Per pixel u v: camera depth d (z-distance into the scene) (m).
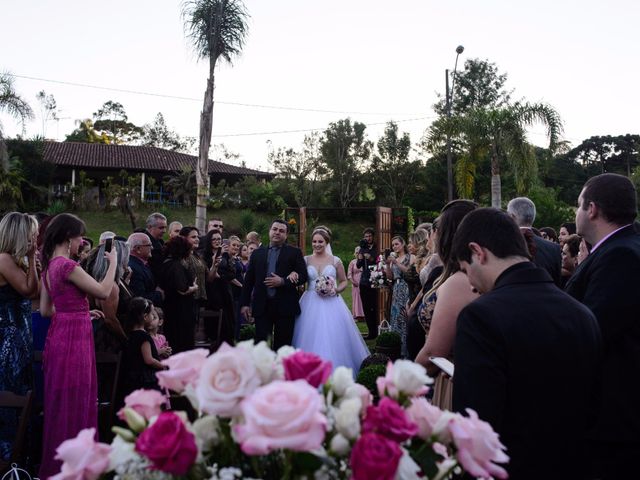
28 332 4.06
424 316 2.71
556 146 16.02
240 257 9.66
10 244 3.91
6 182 26.84
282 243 6.64
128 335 4.61
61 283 3.62
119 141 65.75
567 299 1.72
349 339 6.62
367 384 5.10
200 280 6.77
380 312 10.91
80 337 3.66
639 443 2.29
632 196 2.54
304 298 6.76
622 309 2.28
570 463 1.61
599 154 62.22
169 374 1.04
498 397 1.56
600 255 2.45
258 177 41.88
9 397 2.81
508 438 1.58
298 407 0.85
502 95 40.75
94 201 32.97
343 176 43.97
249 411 0.87
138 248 5.74
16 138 32.78
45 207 30.83
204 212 16.52
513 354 1.57
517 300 1.66
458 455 1.03
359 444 0.92
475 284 1.87
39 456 3.90
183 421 1.00
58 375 3.59
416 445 1.08
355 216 35.78
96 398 3.88
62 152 38.72
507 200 33.00
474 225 1.83
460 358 1.64
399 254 8.23
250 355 1.00
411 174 43.22
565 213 28.58
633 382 2.29
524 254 1.81
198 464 0.98
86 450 0.99
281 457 0.99
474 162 16.95
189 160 41.47
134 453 0.99
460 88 40.81
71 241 3.83
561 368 1.59
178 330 5.96
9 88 23.42
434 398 2.40
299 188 41.34
